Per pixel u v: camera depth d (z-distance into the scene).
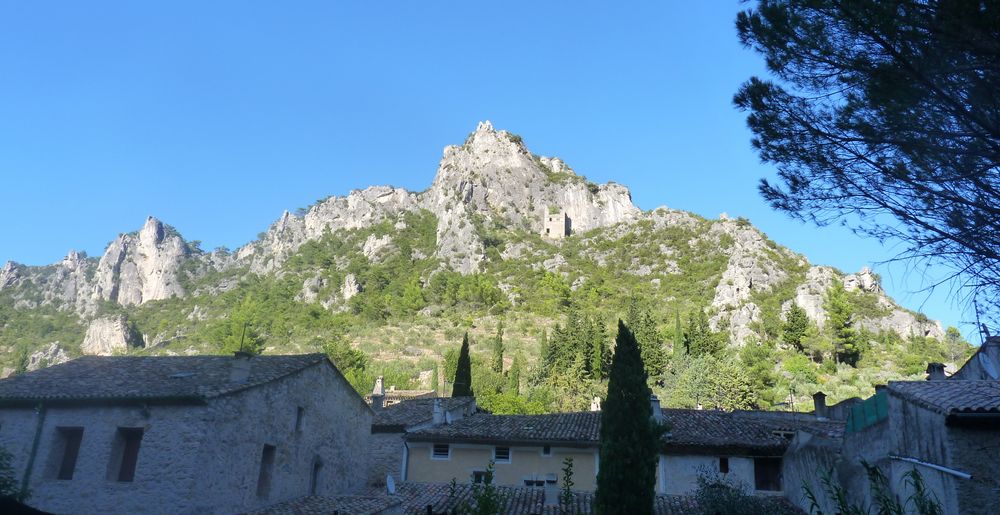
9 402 23.80
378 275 198.12
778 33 12.73
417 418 37.09
